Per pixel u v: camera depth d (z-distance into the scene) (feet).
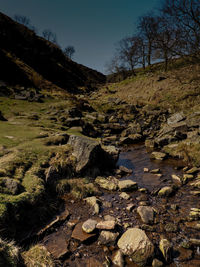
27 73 142.00
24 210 19.79
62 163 31.24
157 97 110.52
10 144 35.63
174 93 105.09
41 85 135.85
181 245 16.47
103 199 25.89
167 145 50.26
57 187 26.68
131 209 22.66
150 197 25.93
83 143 35.12
